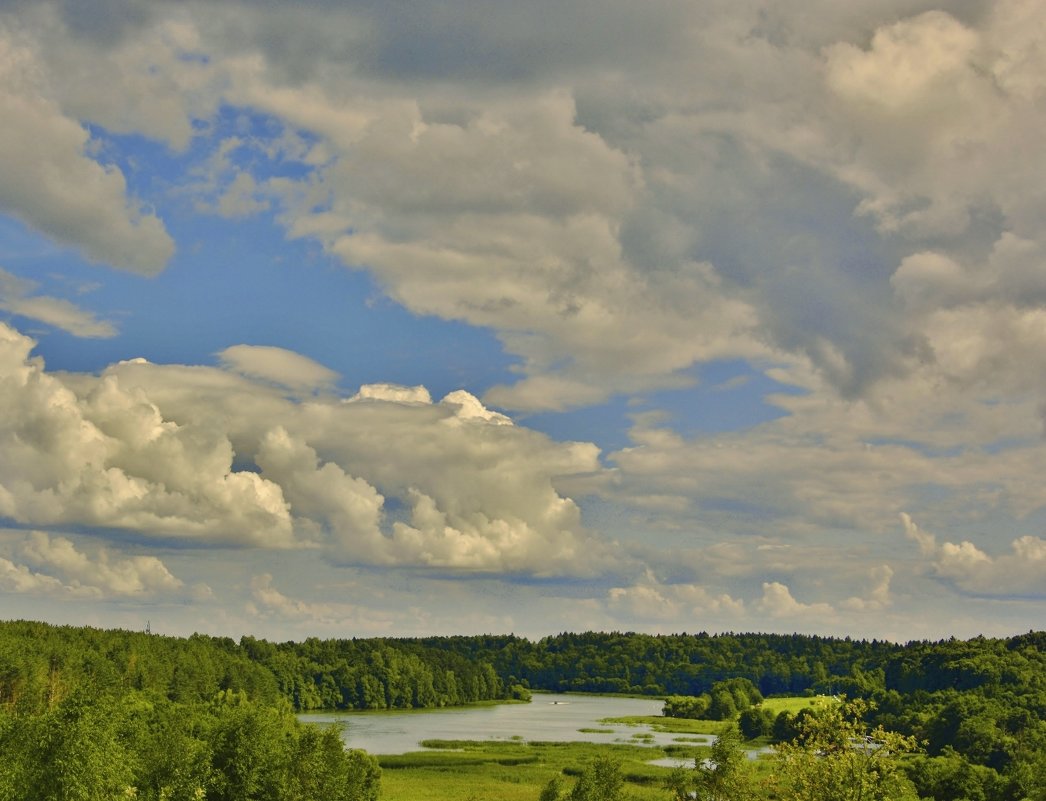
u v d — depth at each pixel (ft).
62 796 190.39
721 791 232.94
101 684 572.51
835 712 171.32
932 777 386.93
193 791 259.80
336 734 298.56
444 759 536.42
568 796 298.35
